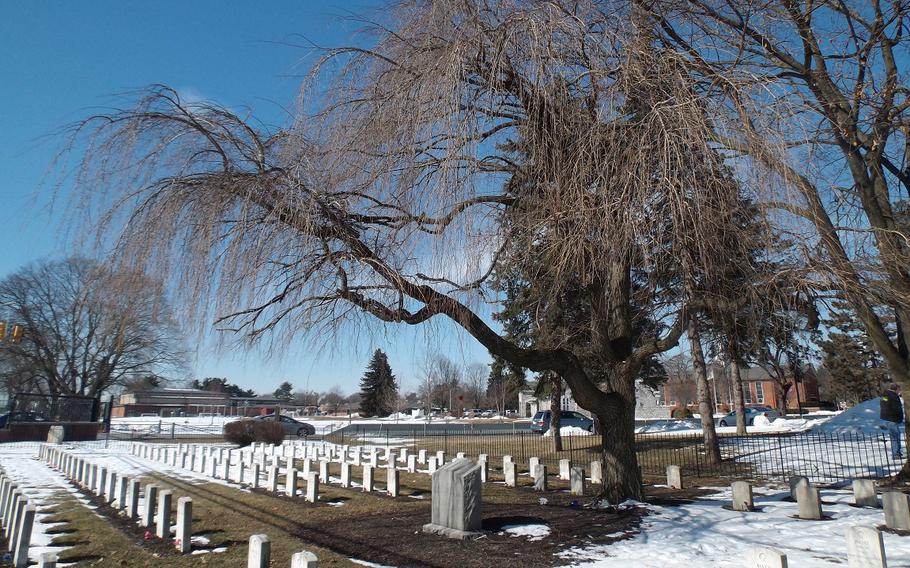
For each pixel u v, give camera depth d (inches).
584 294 434.0
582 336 501.7
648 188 277.9
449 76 293.9
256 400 3538.4
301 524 375.6
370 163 323.0
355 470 684.1
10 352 1533.0
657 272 335.6
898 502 326.6
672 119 279.3
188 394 3334.2
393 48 346.6
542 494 483.8
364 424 2106.3
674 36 367.2
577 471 472.1
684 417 2075.5
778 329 363.9
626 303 429.4
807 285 304.7
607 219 278.7
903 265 343.9
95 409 1441.9
